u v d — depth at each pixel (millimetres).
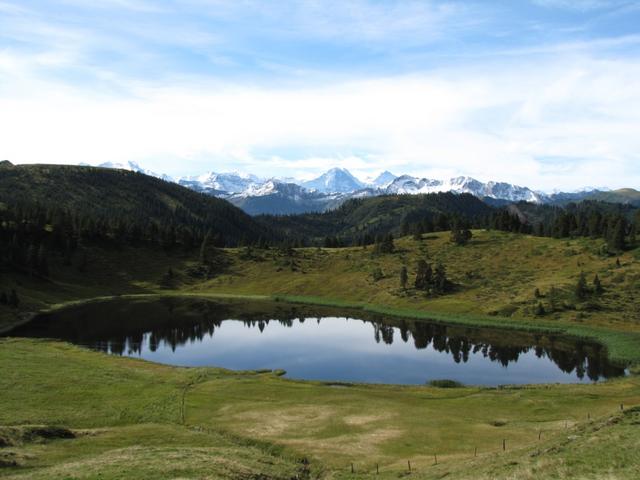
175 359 105562
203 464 38000
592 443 36875
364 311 173750
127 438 51594
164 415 61344
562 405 67562
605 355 107625
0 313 142000
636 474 27844
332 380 87875
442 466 42250
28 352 93375
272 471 41062
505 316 147125
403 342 124938
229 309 177875
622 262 170125
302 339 129625
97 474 34250
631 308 137250
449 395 75500
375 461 47062
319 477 43375
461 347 117938
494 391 77938
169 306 180750
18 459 40688
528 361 104000
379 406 67125
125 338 125688
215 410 64000
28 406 61406
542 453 37312
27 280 186750
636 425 41156
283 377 88562
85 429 54938
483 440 52469
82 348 105438
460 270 197875
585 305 142875
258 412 63281
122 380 76750
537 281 171125
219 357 108125
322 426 58094
